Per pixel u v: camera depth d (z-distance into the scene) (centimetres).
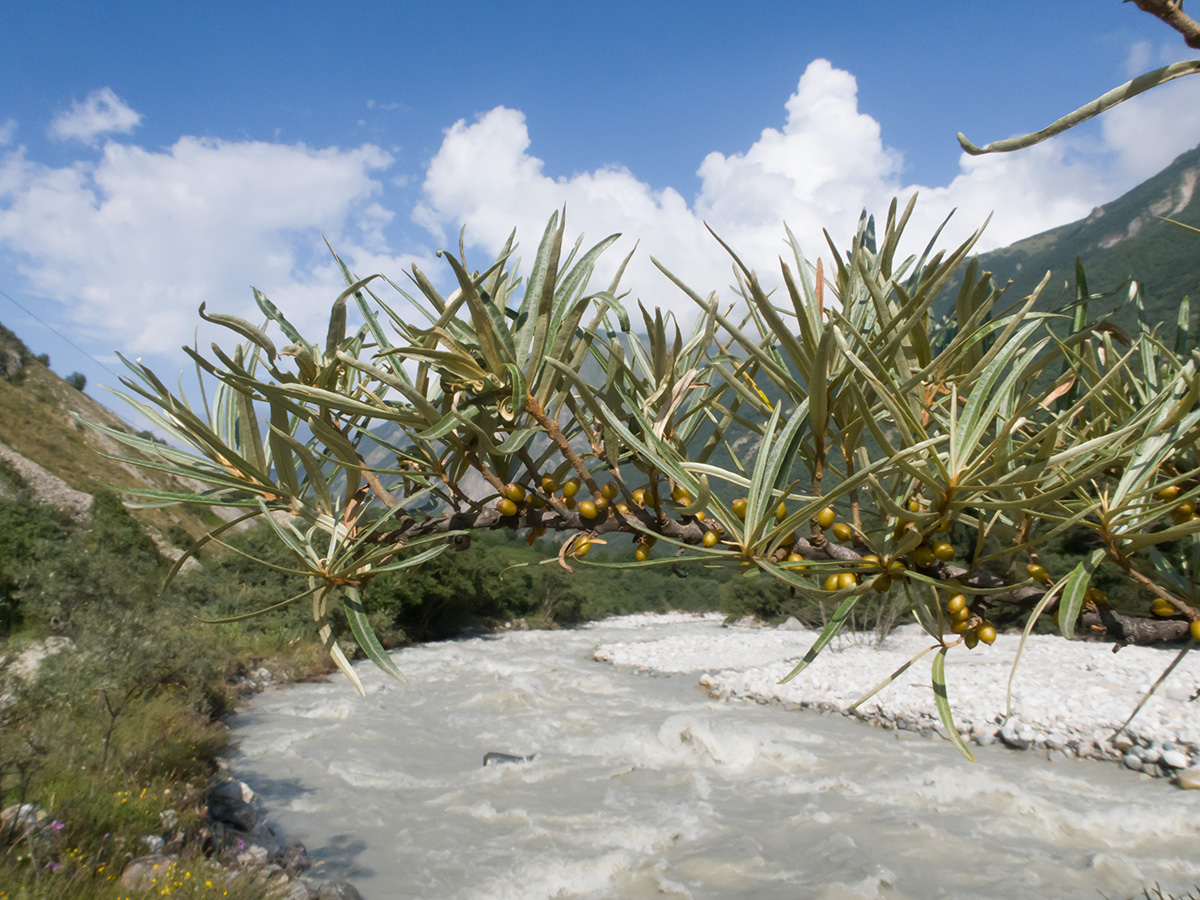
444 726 1417
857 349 102
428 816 948
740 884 755
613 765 1162
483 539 3884
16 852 560
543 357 98
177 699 1219
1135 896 706
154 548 2328
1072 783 1012
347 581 108
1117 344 126
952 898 710
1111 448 102
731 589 3956
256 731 1326
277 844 826
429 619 3064
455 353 99
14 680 896
